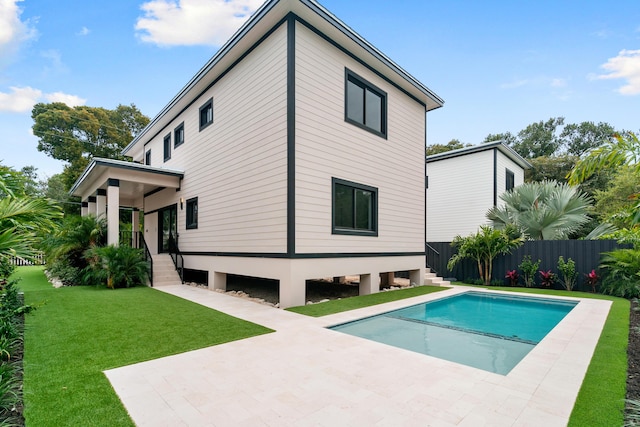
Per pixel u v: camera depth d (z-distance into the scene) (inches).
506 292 361.7
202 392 116.1
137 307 256.4
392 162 393.7
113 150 1056.8
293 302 271.1
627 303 299.0
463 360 164.4
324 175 306.2
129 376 129.2
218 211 372.2
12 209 153.6
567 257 394.6
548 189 494.9
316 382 125.0
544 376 132.9
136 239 580.1
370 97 372.5
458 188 619.8
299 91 285.9
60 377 127.4
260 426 95.7
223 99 372.2
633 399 112.7
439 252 498.9
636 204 148.9
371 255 354.6
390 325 233.1
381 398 112.7
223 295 320.8
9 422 96.2
